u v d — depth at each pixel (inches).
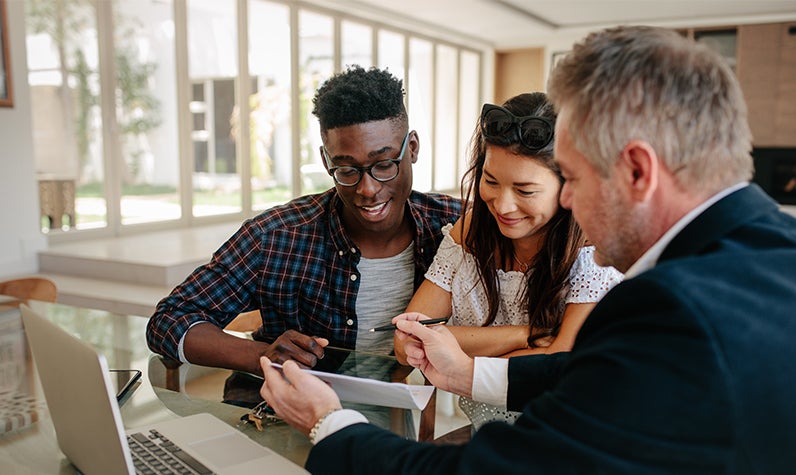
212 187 238.5
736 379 22.3
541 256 51.3
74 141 190.7
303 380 36.4
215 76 235.5
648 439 23.0
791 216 27.7
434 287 57.3
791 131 340.8
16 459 39.7
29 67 175.8
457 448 28.2
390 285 63.6
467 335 52.7
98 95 196.5
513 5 317.7
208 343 54.8
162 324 57.2
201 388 51.0
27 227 173.5
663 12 333.1
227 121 241.9
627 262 29.3
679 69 25.5
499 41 419.5
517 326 53.1
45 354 37.6
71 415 36.2
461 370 46.2
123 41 201.9
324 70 290.7
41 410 46.7
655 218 27.0
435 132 389.4
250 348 54.1
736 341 22.5
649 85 25.5
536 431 25.3
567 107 27.7
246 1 244.2
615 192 27.1
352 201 56.6
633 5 315.3
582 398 24.4
